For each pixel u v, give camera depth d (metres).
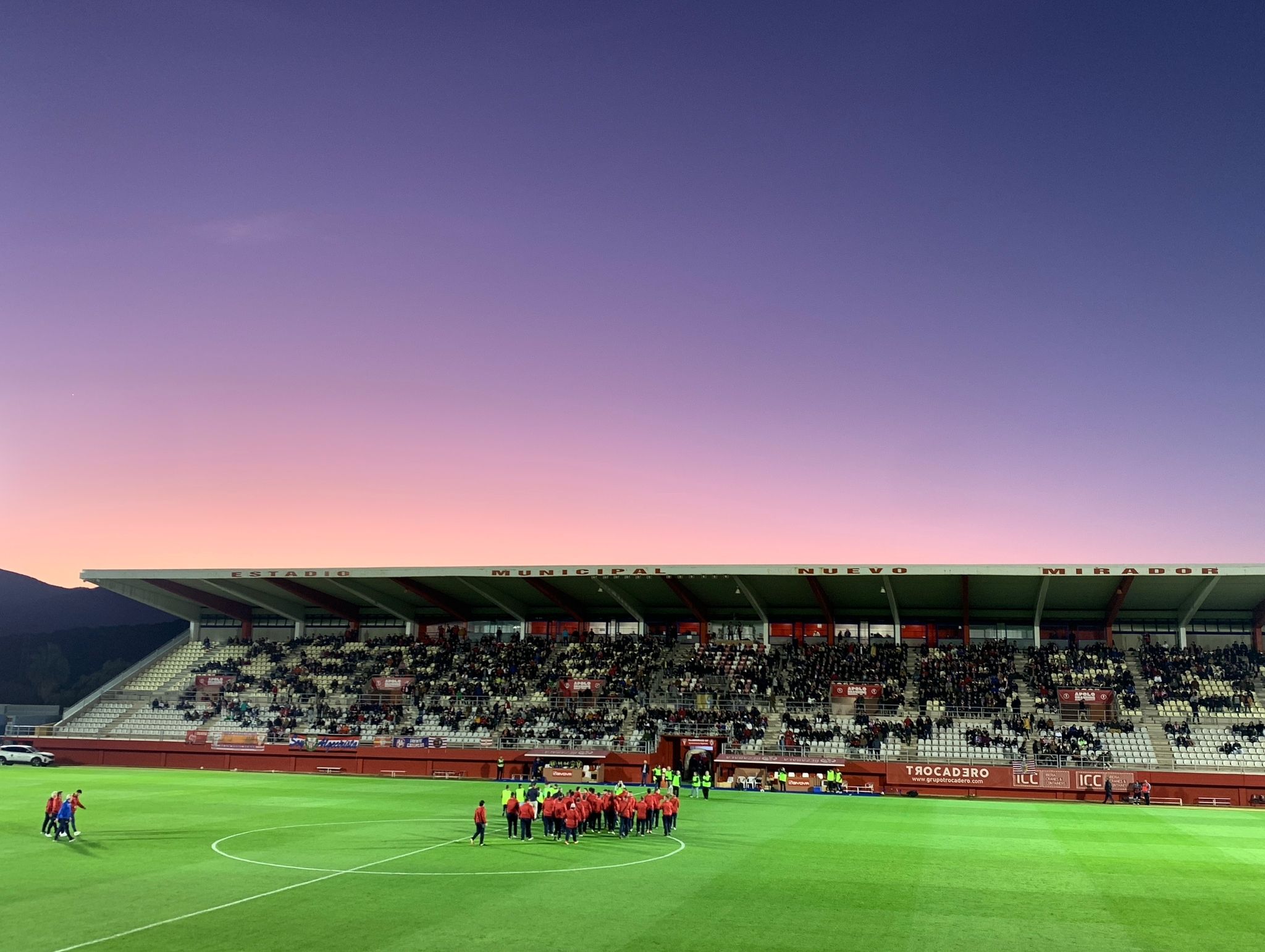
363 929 26.88
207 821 50.00
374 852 40.03
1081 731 79.06
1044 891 33.41
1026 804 68.06
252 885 32.84
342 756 86.00
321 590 100.94
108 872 35.41
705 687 91.06
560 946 25.17
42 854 39.34
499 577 89.31
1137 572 77.56
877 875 36.12
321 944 25.30
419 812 55.38
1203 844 46.22
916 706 85.12
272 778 78.94
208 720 95.19
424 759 84.12
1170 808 66.81
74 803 43.91
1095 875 36.81
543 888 32.59
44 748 92.69
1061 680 86.12
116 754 91.25
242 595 102.00
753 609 99.25
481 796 65.38
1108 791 70.31
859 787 75.25
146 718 96.94
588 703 90.94
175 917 28.16
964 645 92.88
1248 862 40.56
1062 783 72.38
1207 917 29.64
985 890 33.41
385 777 82.25
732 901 30.86
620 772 79.50
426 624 107.88
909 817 57.12
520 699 92.62
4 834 44.56
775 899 31.38
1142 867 38.84
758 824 52.06
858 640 97.50
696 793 71.44
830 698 86.81
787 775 75.94
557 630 105.06
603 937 26.17
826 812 59.31
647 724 86.06
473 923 27.55
